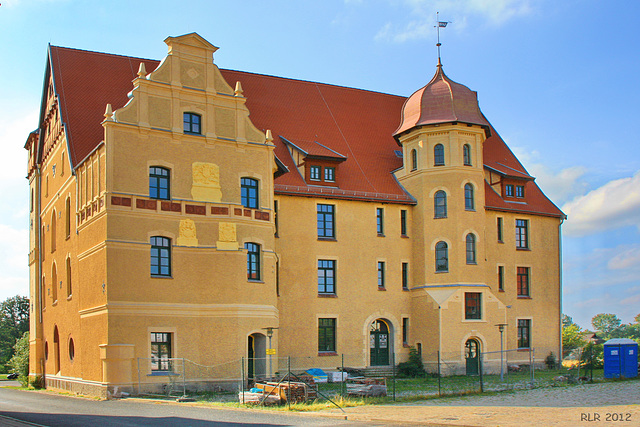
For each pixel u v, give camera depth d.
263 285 39.72
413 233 50.09
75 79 46.19
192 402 30.53
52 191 48.84
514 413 23.56
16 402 33.31
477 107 50.62
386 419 22.52
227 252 38.59
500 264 52.28
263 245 40.22
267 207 40.91
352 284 47.44
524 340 52.81
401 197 50.06
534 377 43.81
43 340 50.75
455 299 47.34
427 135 49.53
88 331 37.72
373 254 48.56
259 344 39.62
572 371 48.00
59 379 44.09
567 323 132.62
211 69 40.28
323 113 54.53
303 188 46.59
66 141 42.66
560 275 55.31
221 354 37.47
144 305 36.12
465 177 48.94
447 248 48.22
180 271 37.44
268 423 21.98
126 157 36.78
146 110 37.72
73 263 41.53
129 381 35.12
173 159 38.19
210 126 39.56
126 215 36.34
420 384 39.50
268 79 54.91
